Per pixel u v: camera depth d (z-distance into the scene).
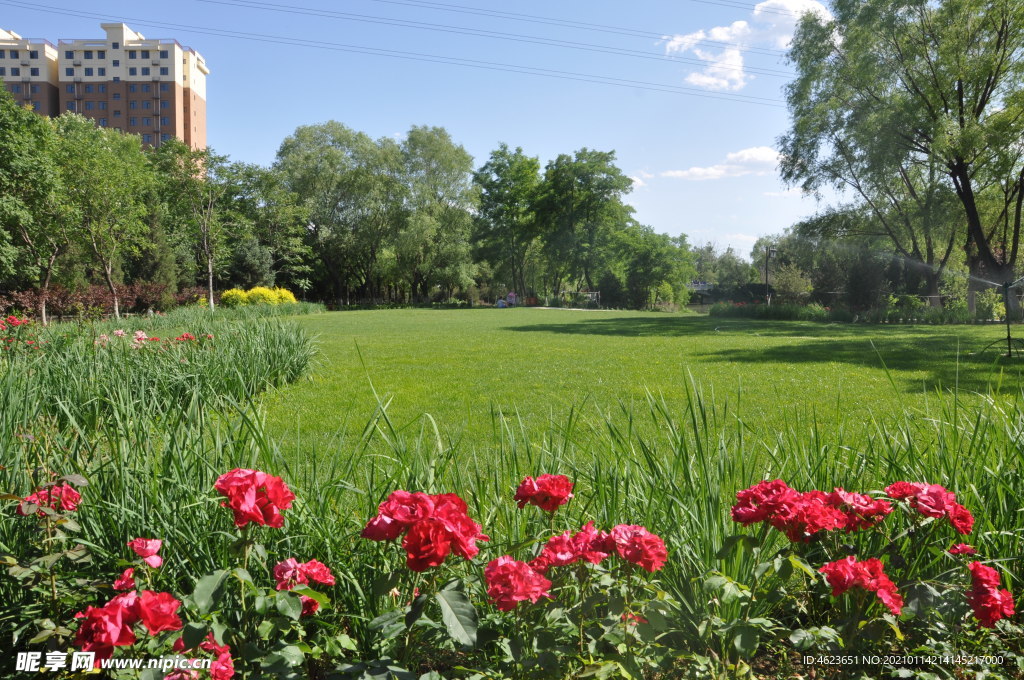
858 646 1.93
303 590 1.63
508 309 51.16
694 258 56.25
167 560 2.12
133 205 31.66
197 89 103.12
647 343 17.67
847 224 31.89
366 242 56.81
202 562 2.12
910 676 1.86
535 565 1.81
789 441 3.30
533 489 1.97
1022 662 1.90
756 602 2.05
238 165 45.78
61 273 34.56
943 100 27.88
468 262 59.56
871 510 2.03
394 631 1.66
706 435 2.64
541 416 7.19
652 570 1.70
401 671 1.59
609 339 19.19
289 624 1.72
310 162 55.12
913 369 11.24
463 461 4.16
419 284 66.06
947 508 1.99
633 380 10.28
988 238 31.95
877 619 1.79
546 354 14.66
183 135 99.38
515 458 2.91
